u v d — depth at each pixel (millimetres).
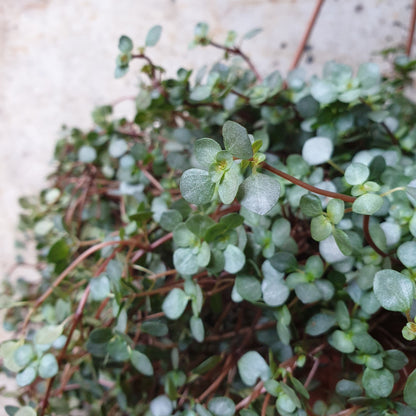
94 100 275
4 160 278
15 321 197
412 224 129
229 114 180
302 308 149
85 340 160
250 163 120
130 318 157
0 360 182
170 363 166
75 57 277
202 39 184
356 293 139
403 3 240
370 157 145
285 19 255
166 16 267
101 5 273
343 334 136
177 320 161
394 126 168
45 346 148
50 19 277
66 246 166
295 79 173
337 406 146
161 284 159
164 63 267
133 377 167
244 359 142
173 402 149
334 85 156
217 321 166
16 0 279
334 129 159
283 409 134
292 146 175
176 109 186
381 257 137
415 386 114
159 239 161
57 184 216
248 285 140
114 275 149
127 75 270
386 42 243
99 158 200
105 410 170
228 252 140
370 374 132
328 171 166
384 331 154
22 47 279
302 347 148
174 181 181
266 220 147
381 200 121
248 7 258
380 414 134
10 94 280
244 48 259
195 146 121
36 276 258
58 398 163
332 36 249
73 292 175
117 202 203
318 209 127
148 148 199
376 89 167
